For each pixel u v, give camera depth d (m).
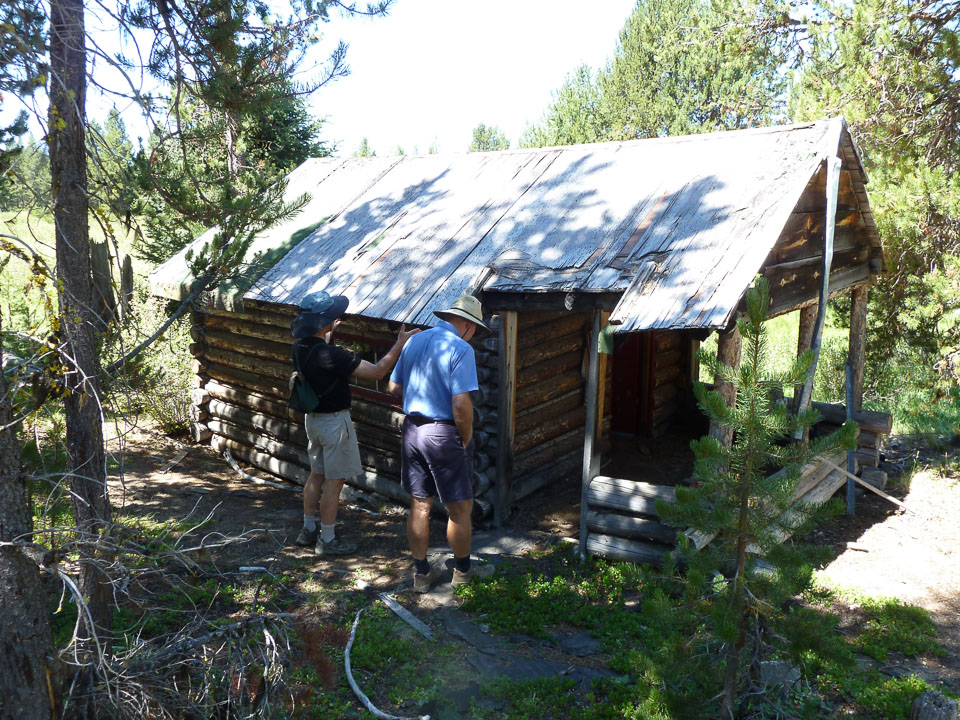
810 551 3.43
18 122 4.60
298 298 7.16
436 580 5.43
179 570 4.85
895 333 12.03
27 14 3.45
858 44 11.96
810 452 3.33
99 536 3.03
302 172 9.88
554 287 5.67
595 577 5.48
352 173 9.35
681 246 5.59
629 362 9.05
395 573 5.55
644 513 5.51
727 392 5.20
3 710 2.99
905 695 4.08
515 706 3.96
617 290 5.42
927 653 4.70
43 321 3.51
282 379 7.88
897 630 4.92
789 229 6.09
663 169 6.69
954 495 7.73
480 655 4.45
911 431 10.07
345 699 3.93
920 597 5.50
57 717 3.05
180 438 9.45
